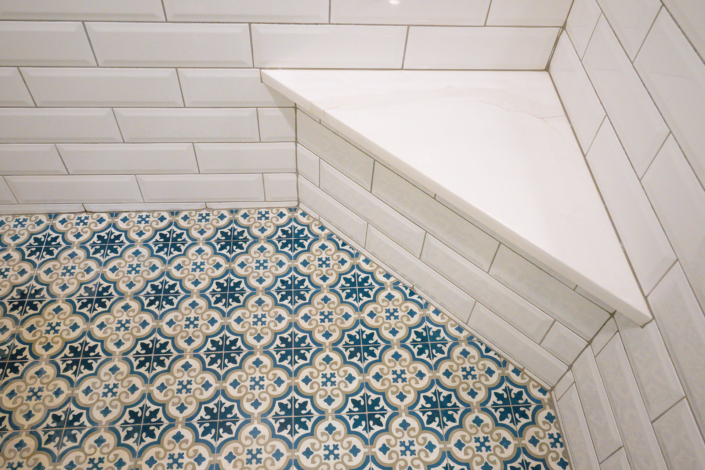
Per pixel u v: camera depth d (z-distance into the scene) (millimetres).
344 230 1838
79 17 1352
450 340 1656
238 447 1446
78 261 1774
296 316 1686
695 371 934
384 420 1500
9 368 1549
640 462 1141
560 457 1452
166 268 1771
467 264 1472
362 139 1334
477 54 1486
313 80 1473
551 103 1450
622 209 1140
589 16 1279
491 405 1532
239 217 1915
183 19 1368
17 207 1860
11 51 1411
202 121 1620
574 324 1319
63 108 1562
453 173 1257
